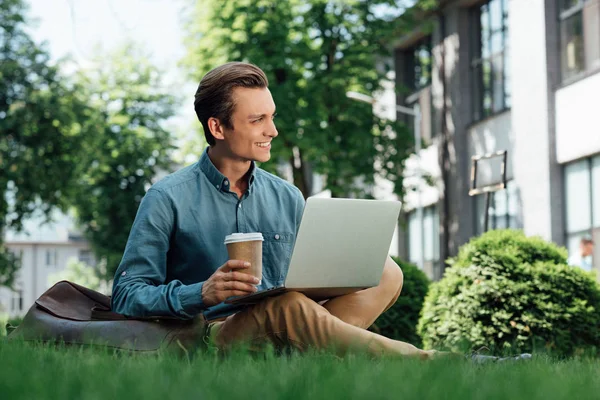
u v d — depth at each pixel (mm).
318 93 20625
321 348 3357
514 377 2365
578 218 16328
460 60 21109
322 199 3359
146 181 34125
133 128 33719
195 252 3904
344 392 1810
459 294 7340
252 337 3482
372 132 21250
